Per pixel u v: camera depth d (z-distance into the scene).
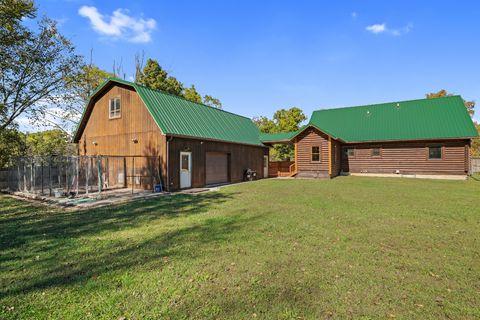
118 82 14.86
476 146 33.84
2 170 15.02
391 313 2.75
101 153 15.96
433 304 2.91
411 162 20.56
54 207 9.05
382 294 3.12
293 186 14.74
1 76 14.68
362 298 3.03
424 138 19.53
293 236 5.37
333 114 25.70
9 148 16.50
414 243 4.93
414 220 6.67
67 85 17.77
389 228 5.95
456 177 18.80
